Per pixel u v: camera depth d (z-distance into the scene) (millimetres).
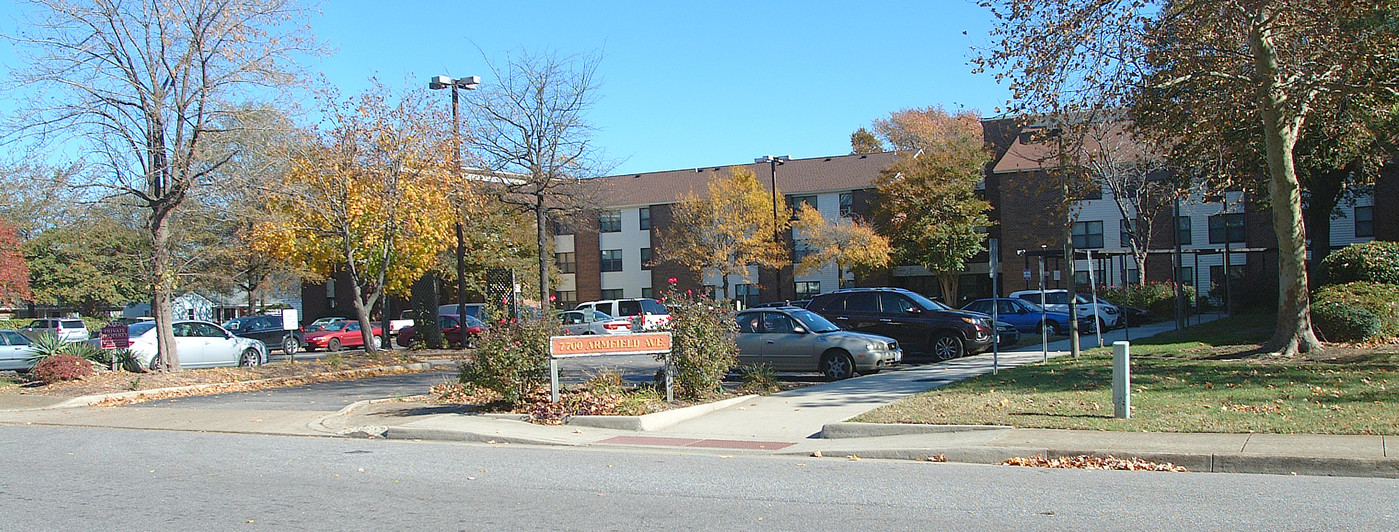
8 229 39469
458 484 9125
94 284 48031
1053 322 29578
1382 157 23656
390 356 25672
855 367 18562
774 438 11930
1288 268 17219
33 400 17656
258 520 7609
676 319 14984
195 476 9703
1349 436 9953
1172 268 46000
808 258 47938
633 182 60281
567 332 18094
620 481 9227
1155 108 17875
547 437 12273
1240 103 17766
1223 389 13266
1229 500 7875
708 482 9133
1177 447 9789
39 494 8789
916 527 7105
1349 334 18234
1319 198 31797
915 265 52969
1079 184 17906
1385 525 6926
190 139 20312
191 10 19594
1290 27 16188
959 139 48531
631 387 15125
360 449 11711
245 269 45875
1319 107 17562
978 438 10805
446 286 51594
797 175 56250
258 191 21734
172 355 21562
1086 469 9562
